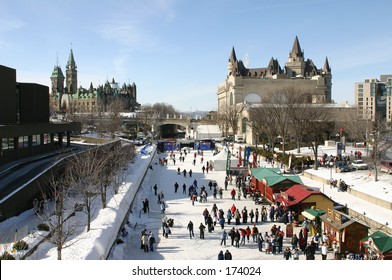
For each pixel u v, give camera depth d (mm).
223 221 38750
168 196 55000
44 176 41219
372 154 64312
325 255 29469
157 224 40625
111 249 30453
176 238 35844
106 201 42812
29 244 27078
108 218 34969
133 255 31234
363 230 30641
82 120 168000
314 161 77625
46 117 76750
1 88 56156
